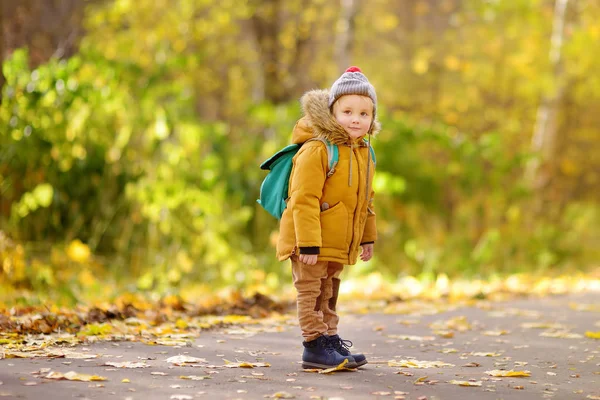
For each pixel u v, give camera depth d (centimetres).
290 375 492
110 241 1277
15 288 1005
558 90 2067
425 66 2425
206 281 1259
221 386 447
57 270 1102
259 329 716
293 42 2416
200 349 585
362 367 532
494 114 2544
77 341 584
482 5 2297
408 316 870
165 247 1277
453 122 2534
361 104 513
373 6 2498
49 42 1419
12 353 516
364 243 551
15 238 1143
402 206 1593
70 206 1238
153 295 1040
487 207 1691
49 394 407
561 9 2073
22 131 1150
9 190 1182
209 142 1409
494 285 1352
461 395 446
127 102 1286
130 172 1280
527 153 1717
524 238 1727
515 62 2367
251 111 1523
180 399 409
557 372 534
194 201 1294
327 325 529
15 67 1166
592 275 1627
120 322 700
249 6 2316
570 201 2670
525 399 442
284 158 525
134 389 428
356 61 2534
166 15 2150
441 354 607
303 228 494
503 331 745
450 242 1566
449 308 960
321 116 508
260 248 1398
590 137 2578
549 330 766
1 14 1203
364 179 520
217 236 1298
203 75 2277
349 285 1266
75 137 1227
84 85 1210
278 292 1178
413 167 1622
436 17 2692
